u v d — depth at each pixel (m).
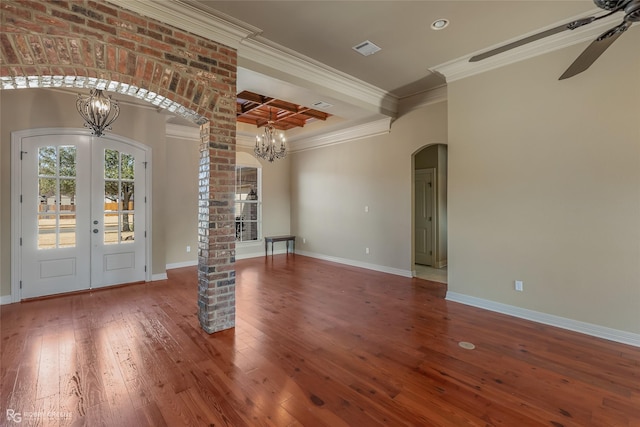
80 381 2.14
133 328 3.03
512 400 1.96
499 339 2.83
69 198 4.16
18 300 3.81
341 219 6.47
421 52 3.49
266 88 3.86
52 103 4.01
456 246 3.89
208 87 2.89
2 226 3.74
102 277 4.42
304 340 2.80
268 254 7.39
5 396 1.97
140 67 2.50
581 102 2.95
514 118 3.37
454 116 3.87
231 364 2.38
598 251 2.88
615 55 2.77
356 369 2.32
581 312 2.97
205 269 2.96
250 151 7.12
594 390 2.07
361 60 3.69
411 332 2.98
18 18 2.03
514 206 3.39
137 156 4.70
